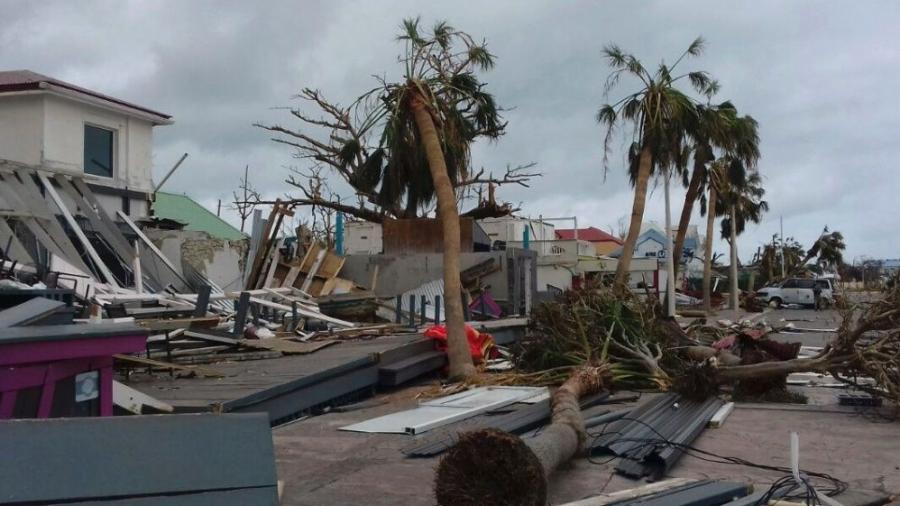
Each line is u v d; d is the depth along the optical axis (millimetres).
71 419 3191
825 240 64375
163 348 12031
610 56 22062
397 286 23125
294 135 34156
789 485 6395
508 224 50062
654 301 14211
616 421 9242
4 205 15953
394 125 13547
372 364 11734
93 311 11914
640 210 22000
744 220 54969
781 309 46688
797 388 13383
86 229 17641
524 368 13266
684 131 23266
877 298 10719
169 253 21031
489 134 15516
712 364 11359
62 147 18953
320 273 22891
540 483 4777
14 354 4414
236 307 14922
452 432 8641
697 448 8281
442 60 13930
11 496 2797
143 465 3084
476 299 21719
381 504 5973
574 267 42312
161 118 21469
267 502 3119
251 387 9234
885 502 6445
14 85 18188
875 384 11328
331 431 8953
